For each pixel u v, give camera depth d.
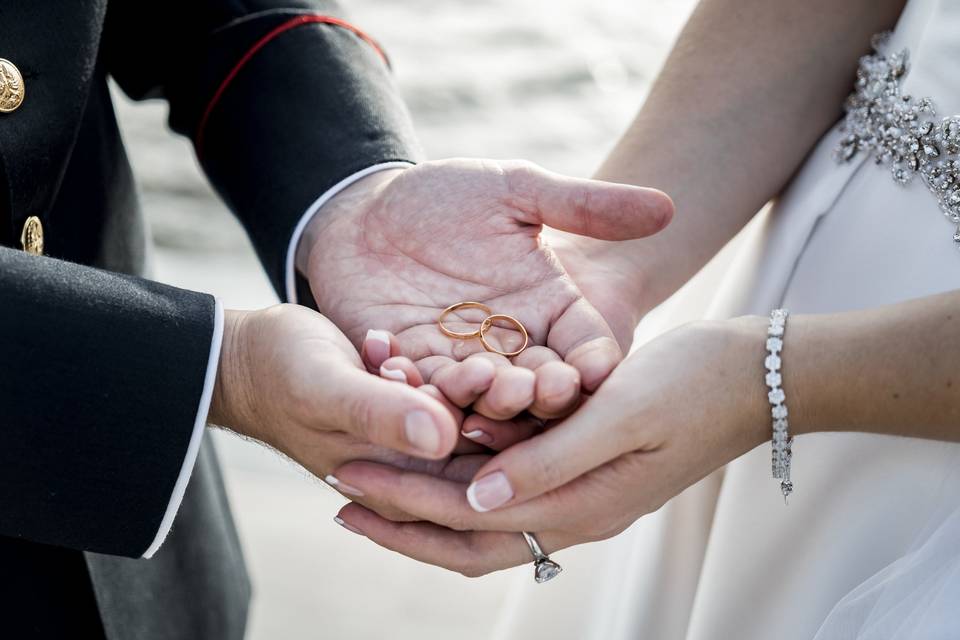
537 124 2.45
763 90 0.67
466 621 0.97
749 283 0.67
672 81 0.69
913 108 0.60
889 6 0.66
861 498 0.59
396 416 0.51
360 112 0.67
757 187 0.67
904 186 0.60
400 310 0.63
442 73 2.70
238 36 0.69
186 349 0.55
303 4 0.70
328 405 0.53
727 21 0.68
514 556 0.59
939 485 0.56
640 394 0.55
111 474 0.54
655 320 0.91
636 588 0.68
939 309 0.54
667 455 0.56
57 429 0.53
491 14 3.18
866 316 0.56
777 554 0.62
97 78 0.66
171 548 0.69
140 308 0.54
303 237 0.66
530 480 0.54
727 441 0.57
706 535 0.68
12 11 0.56
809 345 0.55
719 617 0.63
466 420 0.58
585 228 0.61
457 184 0.63
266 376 0.55
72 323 0.53
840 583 0.59
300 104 0.67
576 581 0.72
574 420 0.54
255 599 0.98
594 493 0.56
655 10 3.30
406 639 0.95
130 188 0.69
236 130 0.68
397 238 0.64
